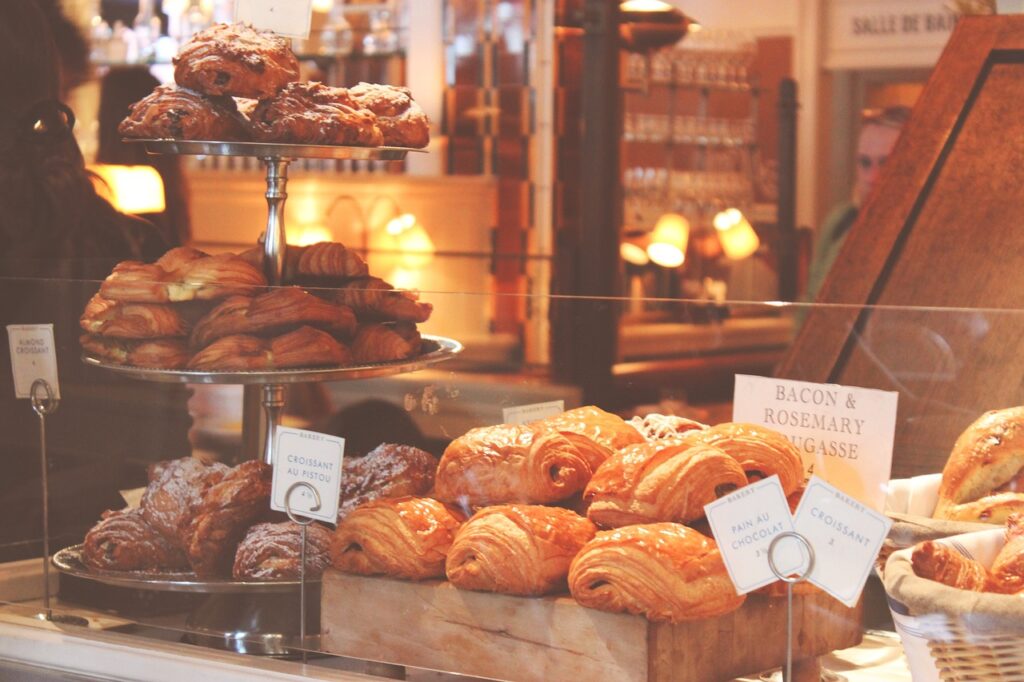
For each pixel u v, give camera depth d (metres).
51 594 1.89
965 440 1.59
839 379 1.62
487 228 5.20
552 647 1.58
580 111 5.12
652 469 1.59
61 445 1.91
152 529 1.83
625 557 1.54
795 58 4.81
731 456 1.58
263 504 1.78
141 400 1.87
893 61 4.71
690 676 1.55
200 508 1.79
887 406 1.58
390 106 2.12
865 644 1.54
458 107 5.28
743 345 1.67
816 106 4.83
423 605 1.66
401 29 5.28
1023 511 1.55
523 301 1.74
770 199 4.87
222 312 1.83
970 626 1.41
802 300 4.76
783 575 1.54
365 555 1.69
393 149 2.05
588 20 4.70
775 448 1.59
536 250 5.18
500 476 1.66
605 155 4.75
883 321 1.62
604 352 1.72
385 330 1.79
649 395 1.71
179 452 1.86
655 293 4.84
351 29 5.31
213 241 5.38
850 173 4.84
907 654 1.46
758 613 1.56
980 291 2.16
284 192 2.07
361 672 1.70
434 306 1.77
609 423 1.71
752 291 4.84
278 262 2.06
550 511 1.63
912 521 1.55
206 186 5.36
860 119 4.81
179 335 1.86
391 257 5.24
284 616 1.74
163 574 1.81
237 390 1.83
